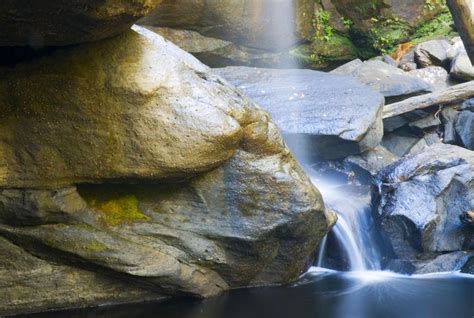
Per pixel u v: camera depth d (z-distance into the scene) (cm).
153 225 676
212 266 700
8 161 630
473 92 1047
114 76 623
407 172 840
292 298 716
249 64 1145
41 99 626
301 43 1197
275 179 690
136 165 638
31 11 516
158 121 634
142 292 691
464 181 826
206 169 661
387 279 779
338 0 1225
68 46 628
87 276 668
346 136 919
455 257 803
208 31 1098
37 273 654
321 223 724
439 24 1259
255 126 680
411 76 1098
